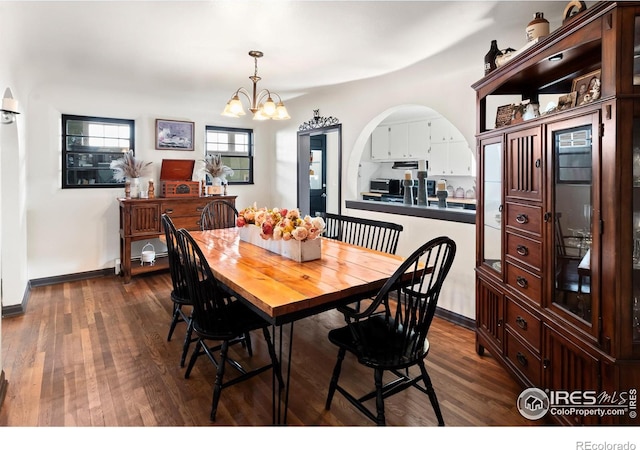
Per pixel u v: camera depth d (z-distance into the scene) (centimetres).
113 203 473
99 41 271
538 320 195
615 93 140
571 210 173
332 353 275
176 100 480
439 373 246
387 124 702
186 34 260
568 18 182
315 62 320
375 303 171
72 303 373
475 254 299
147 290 415
